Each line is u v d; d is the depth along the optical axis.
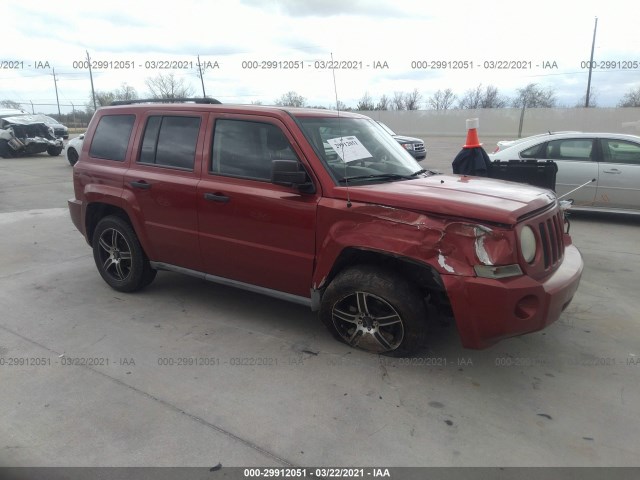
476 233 3.00
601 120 34.69
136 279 4.77
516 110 36.97
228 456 2.60
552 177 5.98
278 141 3.77
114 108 4.90
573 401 3.11
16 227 7.83
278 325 4.19
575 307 4.61
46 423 2.87
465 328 3.10
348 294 3.52
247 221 3.83
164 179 4.28
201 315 4.39
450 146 27.53
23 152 18.89
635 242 7.02
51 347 3.80
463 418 2.93
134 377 3.37
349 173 3.68
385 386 3.26
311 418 2.92
